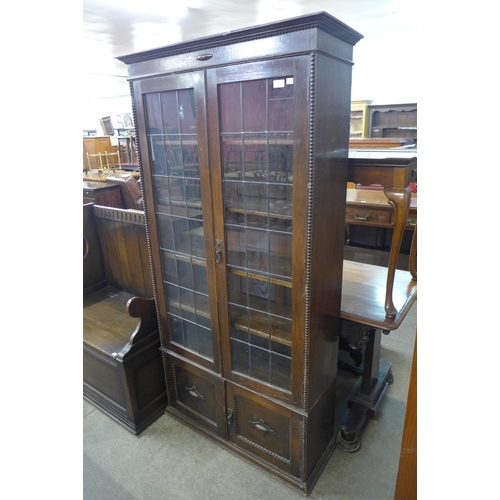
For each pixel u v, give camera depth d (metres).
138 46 4.98
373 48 5.18
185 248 1.56
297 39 1.01
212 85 1.21
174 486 1.53
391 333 2.56
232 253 1.40
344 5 3.29
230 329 1.50
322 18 0.96
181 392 1.82
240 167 1.26
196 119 1.30
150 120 1.47
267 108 1.14
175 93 1.35
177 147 1.42
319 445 1.54
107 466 1.63
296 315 1.28
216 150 1.28
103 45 4.79
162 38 4.57
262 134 1.18
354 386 2.08
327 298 1.37
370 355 1.74
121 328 1.97
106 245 2.35
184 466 1.62
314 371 1.37
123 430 1.83
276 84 1.10
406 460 0.84
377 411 1.87
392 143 2.96
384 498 1.44
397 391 2.02
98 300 2.29
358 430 1.70
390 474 1.54
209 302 1.52
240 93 1.18
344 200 1.35
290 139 1.12
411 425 0.81
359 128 5.05
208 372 1.65
